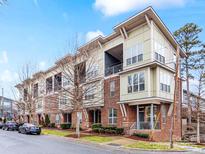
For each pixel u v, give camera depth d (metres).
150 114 24.75
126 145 18.30
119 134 25.45
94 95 31.20
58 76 38.31
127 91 26.20
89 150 15.66
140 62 25.27
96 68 31.52
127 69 26.25
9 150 14.84
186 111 32.41
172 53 28.73
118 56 32.31
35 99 44.69
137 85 25.06
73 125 35.53
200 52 40.50
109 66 31.33
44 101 46.00
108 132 26.50
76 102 26.33
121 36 28.47
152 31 24.69
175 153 15.71
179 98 28.00
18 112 53.59
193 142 24.28
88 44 30.91
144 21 25.36
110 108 28.98
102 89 30.28
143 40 25.31
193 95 31.56
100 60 31.41
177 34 41.66
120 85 27.33
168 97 25.50
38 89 46.09
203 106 30.02
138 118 25.27
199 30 40.69
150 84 23.98
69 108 36.00
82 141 21.23
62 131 32.16
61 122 41.28
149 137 22.44
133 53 26.33
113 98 28.59
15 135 26.98
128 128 25.45
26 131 28.91
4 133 30.22
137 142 19.97
